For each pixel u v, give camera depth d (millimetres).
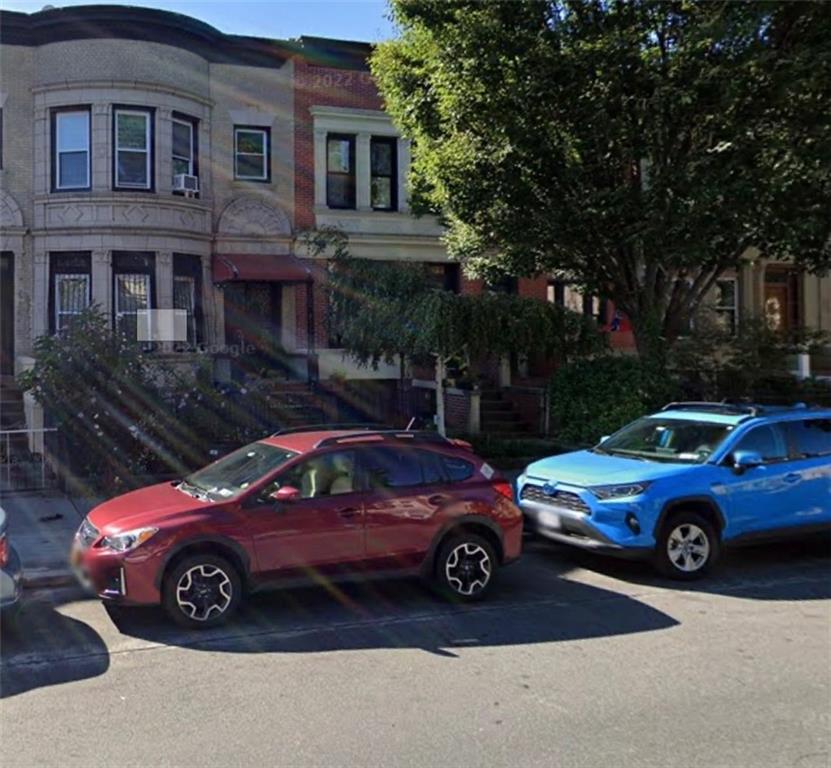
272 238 18531
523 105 11641
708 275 16000
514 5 11461
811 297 24031
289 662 5695
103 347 11430
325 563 6836
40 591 7520
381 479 7211
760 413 8930
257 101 18500
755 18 10758
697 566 8078
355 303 12789
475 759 4180
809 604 7254
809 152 11180
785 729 4551
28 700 5004
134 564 6270
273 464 7062
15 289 16656
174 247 17000
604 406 13320
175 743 4398
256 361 17641
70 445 11117
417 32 12500
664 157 12227
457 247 14469
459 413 17500
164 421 11516
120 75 16500
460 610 7020
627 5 11461
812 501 8656
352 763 4145
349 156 19500
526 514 8820
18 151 16688
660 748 4305
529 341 12492
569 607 7125
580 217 12133
